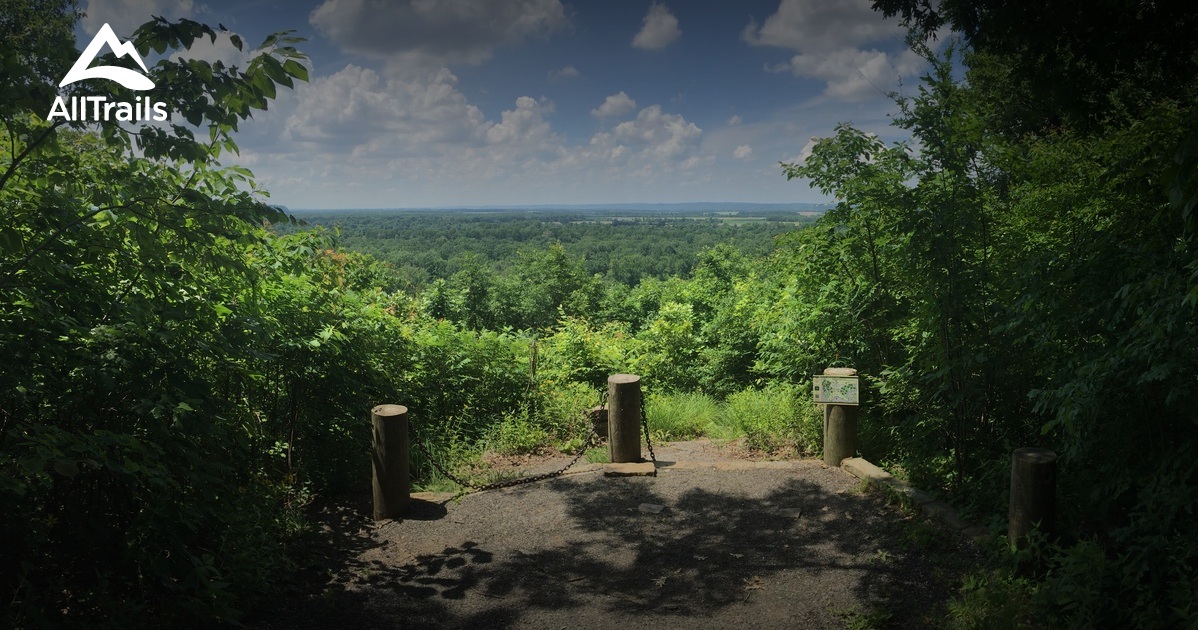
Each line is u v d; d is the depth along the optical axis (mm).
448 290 29172
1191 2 5191
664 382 11742
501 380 8945
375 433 5629
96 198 3436
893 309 7184
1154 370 3436
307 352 6070
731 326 11461
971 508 5023
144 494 3787
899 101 6027
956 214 5301
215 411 3881
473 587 4484
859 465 6371
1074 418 4012
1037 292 4395
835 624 3895
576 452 7875
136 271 3920
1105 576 3707
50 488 3553
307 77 3502
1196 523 3537
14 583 3387
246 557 4145
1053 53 6199
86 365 3463
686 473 6711
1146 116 4758
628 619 4062
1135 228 4117
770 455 7414
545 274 43375
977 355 5113
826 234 7492
